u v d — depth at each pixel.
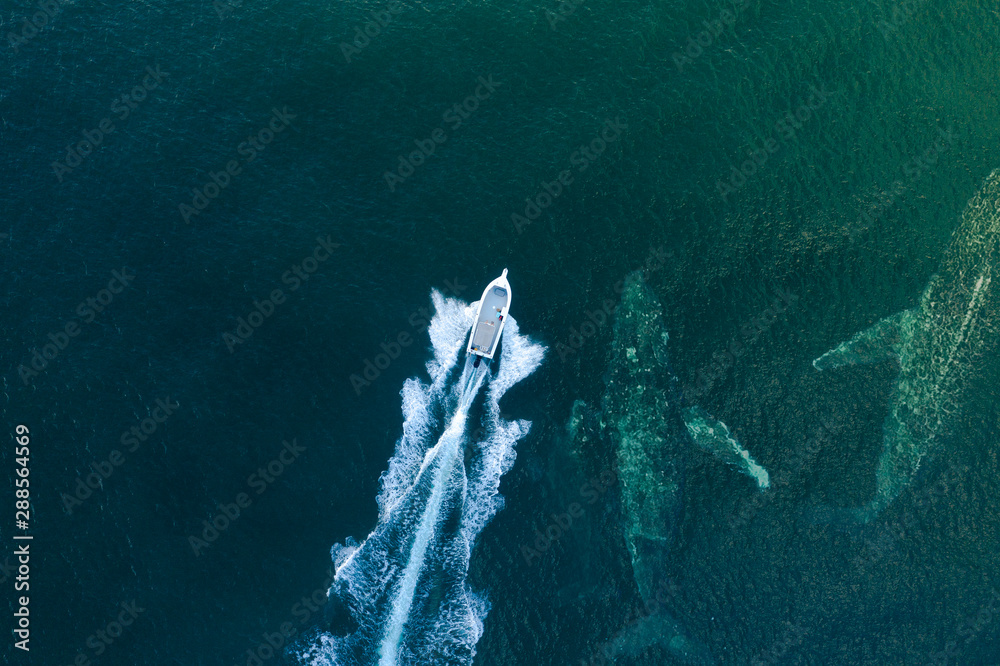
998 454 82.62
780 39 100.38
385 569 79.44
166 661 75.06
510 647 76.94
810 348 87.19
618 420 85.25
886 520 80.81
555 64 99.75
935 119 96.19
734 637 77.50
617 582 79.25
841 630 77.44
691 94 97.81
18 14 101.06
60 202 91.81
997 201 92.31
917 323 87.81
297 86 98.25
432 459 83.50
